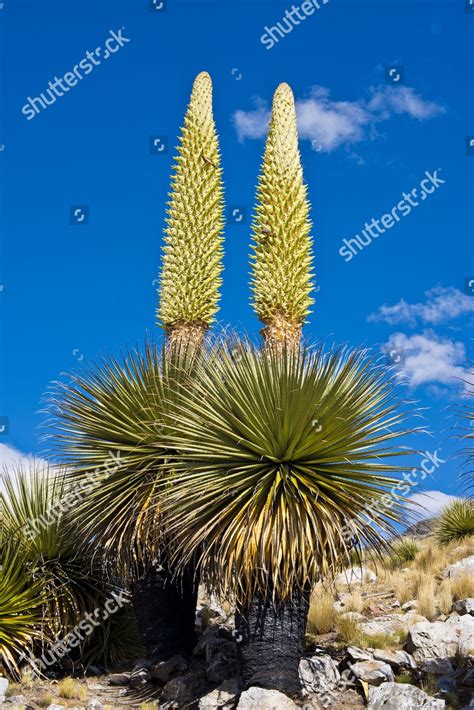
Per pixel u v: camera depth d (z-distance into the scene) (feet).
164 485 26.89
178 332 29.86
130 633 33.01
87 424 29.99
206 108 32.14
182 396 26.55
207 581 23.95
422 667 24.23
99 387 30.22
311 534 22.84
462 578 33.17
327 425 23.49
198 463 25.34
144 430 28.81
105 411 29.73
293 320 26.18
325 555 22.56
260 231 27.17
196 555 27.14
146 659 29.60
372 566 41.55
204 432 25.29
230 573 22.54
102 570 31.81
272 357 24.49
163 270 30.53
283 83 28.89
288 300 26.08
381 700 21.15
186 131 31.58
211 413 25.23
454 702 21.58
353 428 23.70
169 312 29.94
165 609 28.81
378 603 33.68
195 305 29.76
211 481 23.91
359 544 23.22
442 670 23.80
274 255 26.37
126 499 27.99
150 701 25.68
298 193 27.17
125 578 28.76
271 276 26.25
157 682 27.27
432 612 30.22
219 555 23.00
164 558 28.35
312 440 23.47
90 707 24.82
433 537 53.16
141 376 29.94
